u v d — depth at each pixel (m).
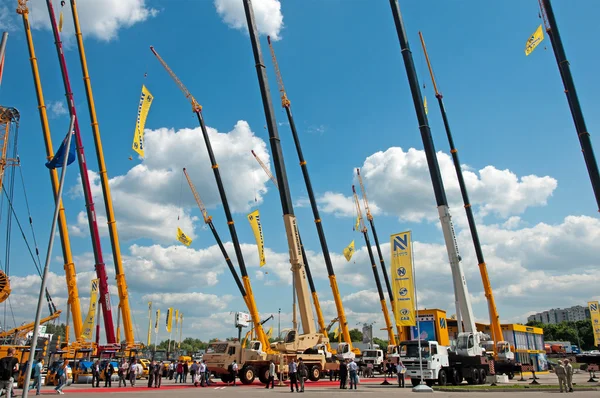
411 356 36.16
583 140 36.16
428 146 37.94
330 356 46.72
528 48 39.97
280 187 42.53
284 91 63.47
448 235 37.22
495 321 45.91
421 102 38.59
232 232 51.72
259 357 41.00
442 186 37.78
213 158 54.88
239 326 46.88
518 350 58.78
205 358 41.97
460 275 37.16
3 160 47.16
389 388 34.66
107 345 49.41
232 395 27.08
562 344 132.38
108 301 51.91
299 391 30.53
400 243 35.00
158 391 30.98
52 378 39.88
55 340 47.56
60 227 50.16
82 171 53.75
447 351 37.56
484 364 39.09
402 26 40.03
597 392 28.91
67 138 21.25
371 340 69.50
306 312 42.94
